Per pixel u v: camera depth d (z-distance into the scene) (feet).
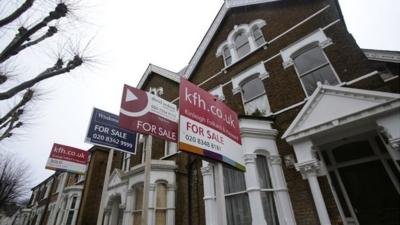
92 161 58.59
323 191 20.74
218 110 16.52
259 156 25.63
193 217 29.25
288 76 29.14
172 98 46.09
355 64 24.09
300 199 22.07
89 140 23.31
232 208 24.47
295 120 22.43
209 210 25.86
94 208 54.34
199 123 14.01
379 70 23.11
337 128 20.15
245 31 37.96
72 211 60.75
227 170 26.76
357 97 19.88
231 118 17.70
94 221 53.16
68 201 61.36
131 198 35.14
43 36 20.08
